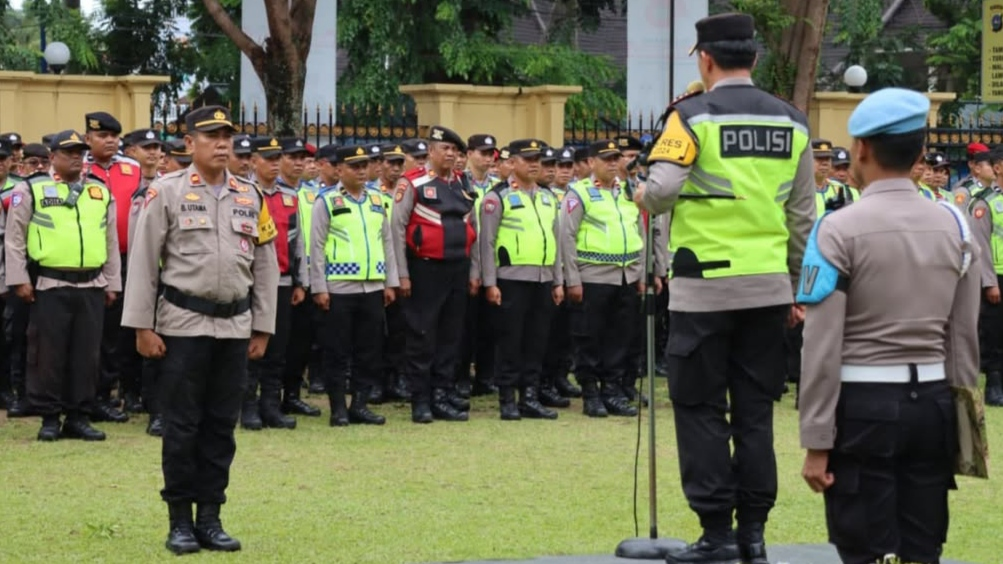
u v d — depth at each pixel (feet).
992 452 43.09
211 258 29.12
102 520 32.53
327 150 49.44
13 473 37.88
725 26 25.67
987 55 87.61
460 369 53.11
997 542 31.86
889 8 137.18
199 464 29.94
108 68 108.27
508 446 42.96
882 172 20.30
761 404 25.98
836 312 19.92
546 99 73.46
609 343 50.19
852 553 20.29
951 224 20.21
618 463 40.24
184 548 29.50
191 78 110.11
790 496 36.06
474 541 30.91
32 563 28.78
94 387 43.42
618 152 50.16
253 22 75.36
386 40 98.84
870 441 19.88
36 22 114.52
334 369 46.60
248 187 30.14
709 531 25.93
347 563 29.01
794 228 26.22
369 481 37.40
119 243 46.68
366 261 46.52
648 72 81.76
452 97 72.38
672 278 25.98
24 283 42.32
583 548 30.35
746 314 25.64
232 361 29.73
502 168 52.39
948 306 20.08
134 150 47.42
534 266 48.70
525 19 123.03
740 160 25.21
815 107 79.51
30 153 50.75
